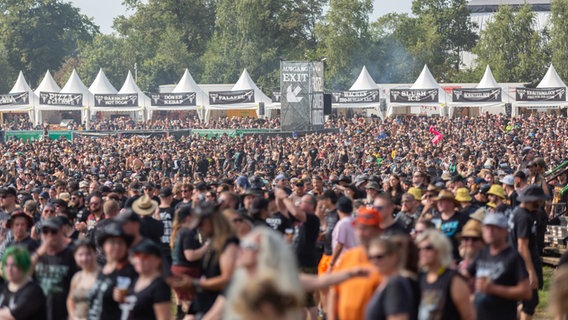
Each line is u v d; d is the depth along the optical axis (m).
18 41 157.38
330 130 78.81
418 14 155.12
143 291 9.87
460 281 9.28
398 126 79.88
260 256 6.80
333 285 9.61
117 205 15.32
